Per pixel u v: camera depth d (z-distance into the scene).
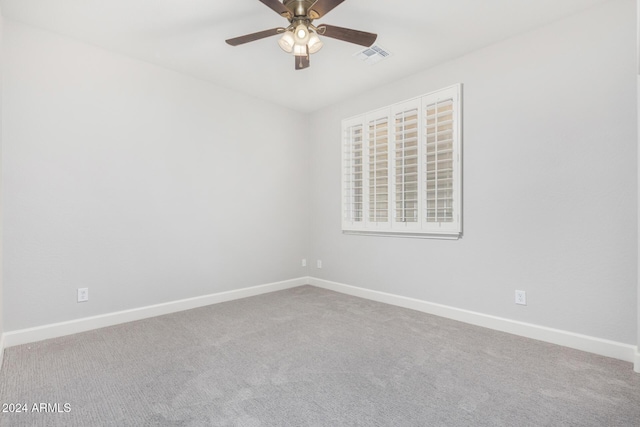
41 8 2.30
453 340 2.54
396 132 3.53
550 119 2.50
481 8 2.31
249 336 2.65
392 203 3.56
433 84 3.22
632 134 2.16
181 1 2.23
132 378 1.95
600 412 1.61
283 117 4.34
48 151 2.59
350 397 1.75
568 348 2.38
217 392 1.80
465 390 1.82
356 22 2.50
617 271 2.22
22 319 2.47
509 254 2.71
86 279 2.77
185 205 3.40
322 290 4.27
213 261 3.63
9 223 2.41
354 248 4.01
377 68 3.25
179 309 3.34
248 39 2.23
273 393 1.79
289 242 4.41
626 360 2.16
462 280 3.01
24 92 2.48
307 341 2.54
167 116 3.27
